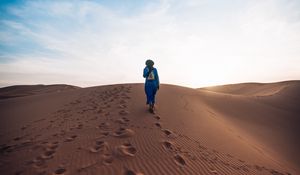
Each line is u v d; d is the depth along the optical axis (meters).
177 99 10.86
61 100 12.22
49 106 10.80
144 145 4.62
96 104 9.39
